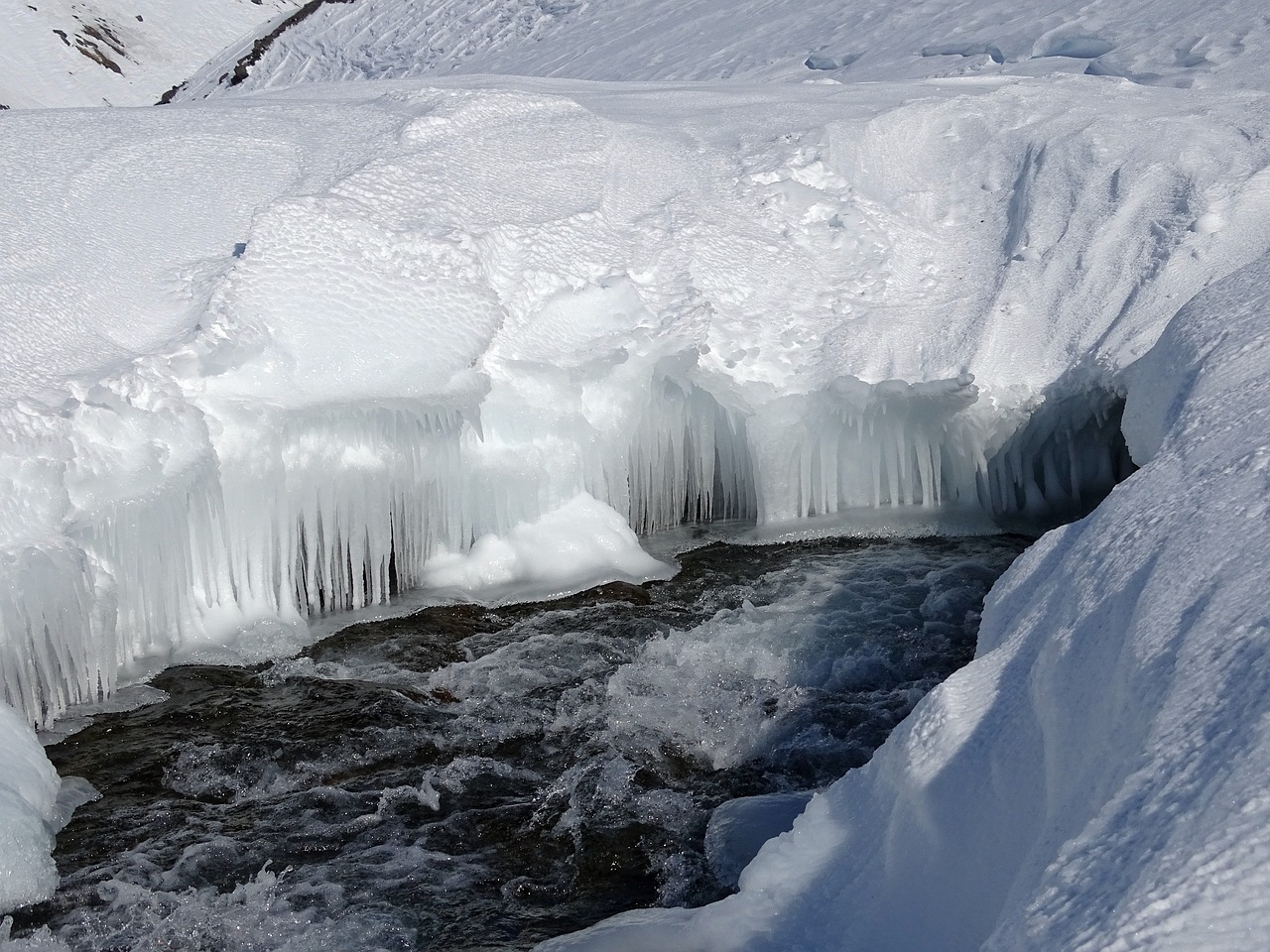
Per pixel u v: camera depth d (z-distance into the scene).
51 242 6.41
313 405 5.65
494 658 5.58
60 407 5.12
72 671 5.11
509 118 7.92
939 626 5.71
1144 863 1.91
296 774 4.78
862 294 7.21
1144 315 6.51
